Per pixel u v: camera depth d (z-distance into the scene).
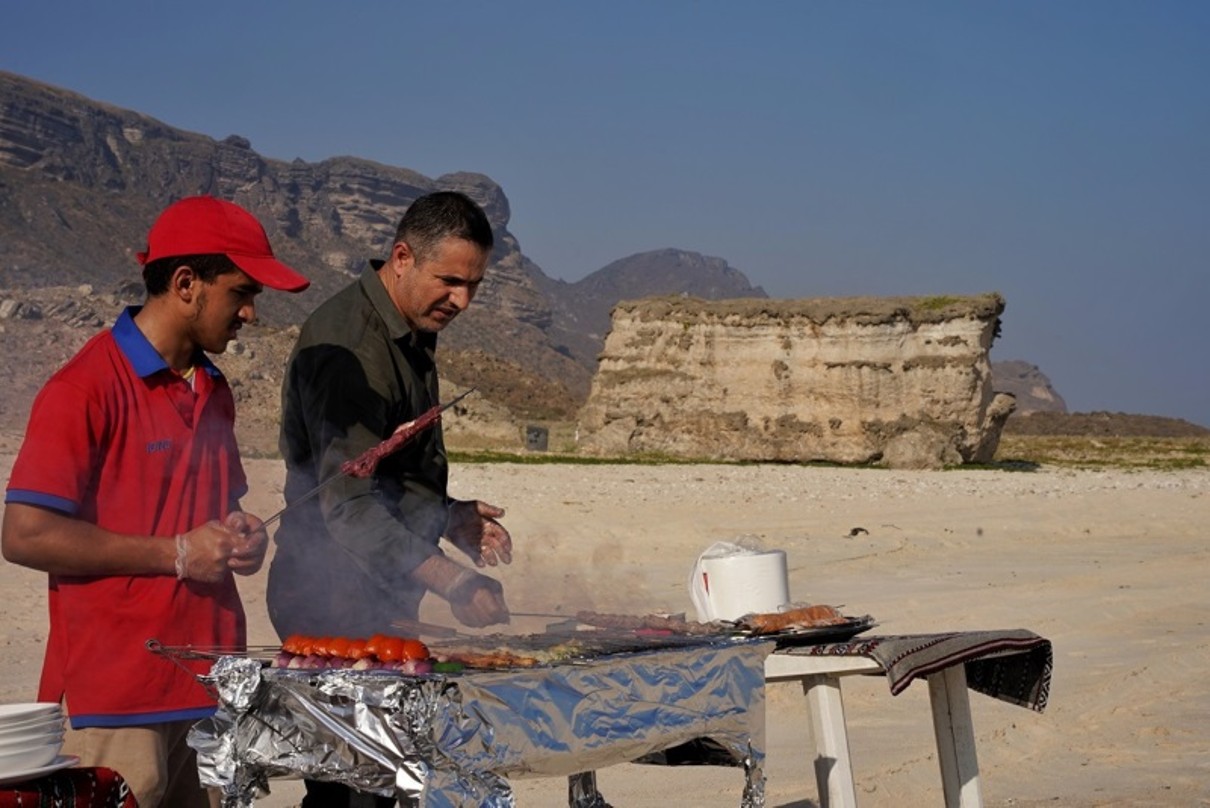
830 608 5.66
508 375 95.12
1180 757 8.30
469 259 5.05
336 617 5.02
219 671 3.88
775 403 46.38
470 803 3.89
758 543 5.96
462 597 4.78
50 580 4.36
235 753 3.93
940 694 5.60
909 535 19.86
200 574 4.26
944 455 43.72
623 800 7.23
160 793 4.33
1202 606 14.12
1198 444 67.75
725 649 4.80
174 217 4.39
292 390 5.12
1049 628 12.77
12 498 4.14
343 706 3.87
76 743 4.25
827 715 5.41
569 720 4.17
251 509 7.95
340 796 4.77
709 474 33.34
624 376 48.38
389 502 5.12
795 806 7.05
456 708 3.87
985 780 7.74
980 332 45.50
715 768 8.04
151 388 4.39
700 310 47.84
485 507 5.57
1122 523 22.03
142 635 4.27
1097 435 97.19
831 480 32.69
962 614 13.37
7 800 3.72
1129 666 11.02
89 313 51.28
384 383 5.02
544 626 5.78
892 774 7.70
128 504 4.34
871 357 45.47
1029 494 27.98
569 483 27.62
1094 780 7.74
